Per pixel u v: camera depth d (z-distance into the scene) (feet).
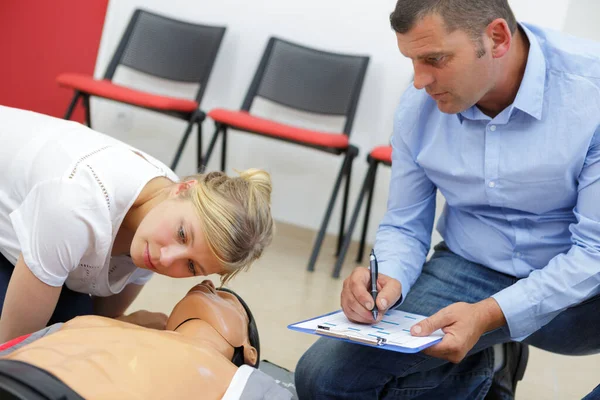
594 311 4.96
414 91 5.28
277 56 11.57
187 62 11.90
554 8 10.02
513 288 4.52
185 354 3.38
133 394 3.01
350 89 11.14
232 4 12.31
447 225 5.56
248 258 4.35
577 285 4.46
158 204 4.36
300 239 11.37
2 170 4.68
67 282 4.94
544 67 4.58
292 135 9.73
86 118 10.97
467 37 4.15
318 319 4.58
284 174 12.22
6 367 2.82
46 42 12.84
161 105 10.27
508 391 5.90
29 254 4.26
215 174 4.42
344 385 4.87
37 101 12.98
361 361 4.86
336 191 9.95
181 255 4.20
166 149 12.92
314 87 11.32
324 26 11.82
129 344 3.28
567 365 7.65
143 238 4.28
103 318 3.61
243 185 4.34
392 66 11.48
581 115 4.58
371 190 10.32
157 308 7.14
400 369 4.90
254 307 7.68
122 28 13.16
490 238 5.17
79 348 3.14
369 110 11.63
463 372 5.41
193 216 4.20
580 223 4.59
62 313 5.27
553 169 4.67
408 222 5.38
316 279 9.25
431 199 5.46
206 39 11.86
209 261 4.25
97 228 4.31
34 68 12.84
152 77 12.76
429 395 5.42
